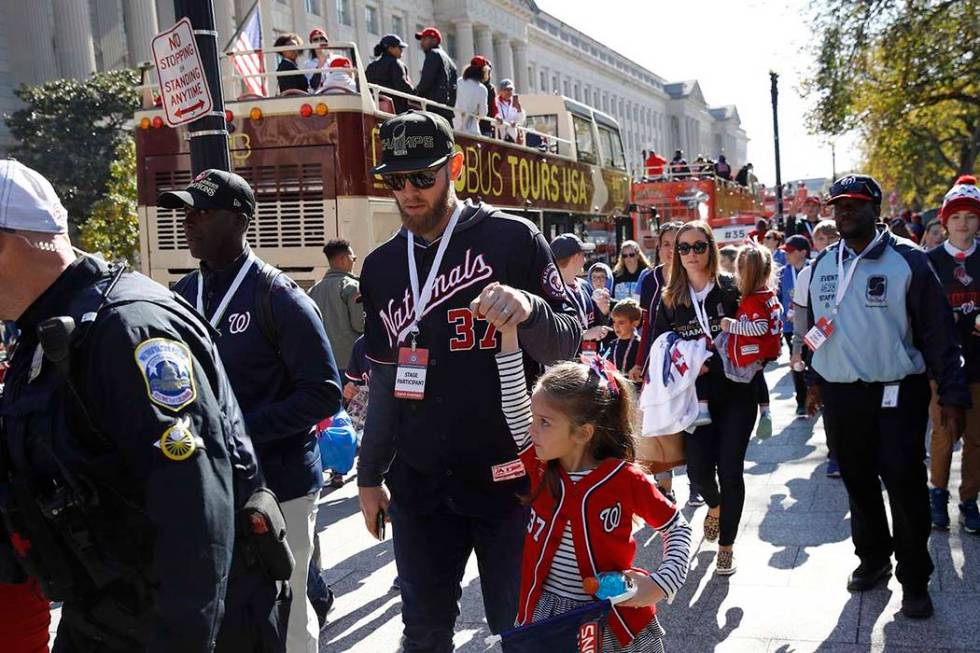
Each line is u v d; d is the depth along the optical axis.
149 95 8.86
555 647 2.47
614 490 2.63
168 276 8.66
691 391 4.96
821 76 22.02
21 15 37.47
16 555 2.33
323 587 4.73
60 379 2.02
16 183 2.05
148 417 1.95
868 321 4.42
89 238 25.92
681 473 7.84
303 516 3.48
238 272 3.46
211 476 2.00
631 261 9.73
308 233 8.23
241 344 3.38
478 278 3.03
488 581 3.10
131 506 2.04
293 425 3.30
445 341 3.03
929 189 45.44
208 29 5.57
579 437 2.64
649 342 5.61
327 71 8.27
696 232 5.07
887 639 4.15
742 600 4.72
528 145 12.98
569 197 13.65
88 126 33.16
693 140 106.88
